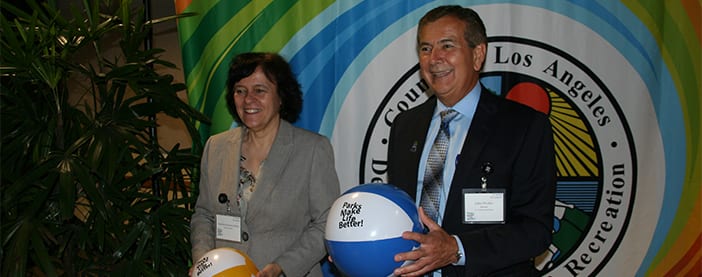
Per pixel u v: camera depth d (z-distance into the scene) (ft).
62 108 6.84
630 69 7.65
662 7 7.63
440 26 4.86
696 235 7.64
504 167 4.78
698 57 7.60
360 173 7.95
